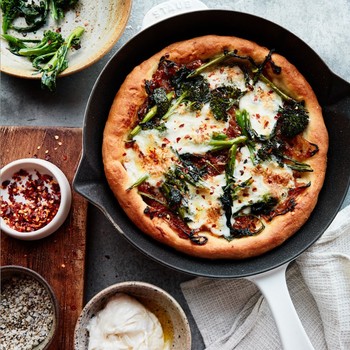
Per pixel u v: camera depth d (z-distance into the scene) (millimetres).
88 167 666
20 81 794
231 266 677
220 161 684
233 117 689
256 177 682
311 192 681
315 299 730
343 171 686
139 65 696
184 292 756
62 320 739
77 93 793
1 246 749
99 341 708
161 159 678
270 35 706
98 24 797
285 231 673
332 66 793
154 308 737
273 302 658
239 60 703
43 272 745
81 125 791
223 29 713
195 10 694
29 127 761
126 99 682
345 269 725
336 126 699
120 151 679
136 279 765
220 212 678
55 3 793
